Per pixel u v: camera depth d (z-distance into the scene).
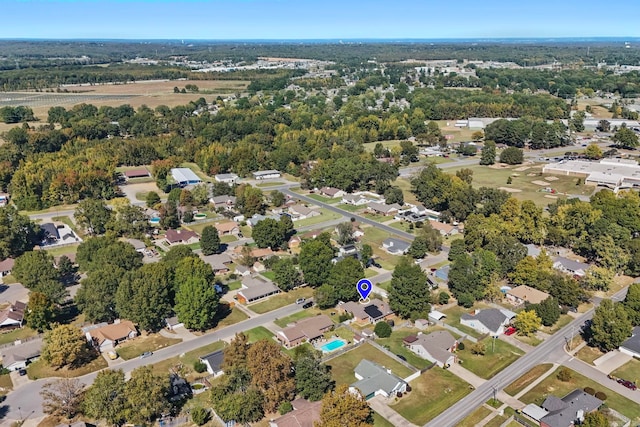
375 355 89.12
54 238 140.62
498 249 118.06
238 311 104.94
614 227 128.62
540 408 73.50
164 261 112.12
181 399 76.94
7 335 95.31
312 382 75.38
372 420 72.50
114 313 98.88
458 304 107.06
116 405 69.94
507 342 92.88
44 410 73.38
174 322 97.56
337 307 106.12
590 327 92.81
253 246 138.25
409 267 101.50
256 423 71.75
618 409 74.31
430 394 78.56
